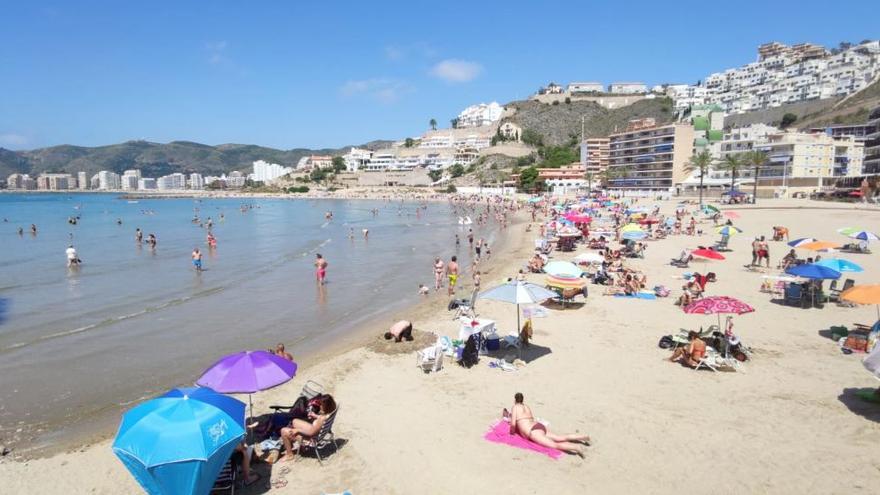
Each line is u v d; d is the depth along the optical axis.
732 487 9.99
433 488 10.21
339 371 16.69
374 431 12.59
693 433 12.03
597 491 9.95
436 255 46.59
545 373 15.95
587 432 12.26
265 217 107.44
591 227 60.81
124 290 31.67
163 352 19.91
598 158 169.38
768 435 11.86
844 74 198.25
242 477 10.49
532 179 160.50
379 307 26.89
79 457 12.13
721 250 39.66
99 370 18.00
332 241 59.22
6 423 14.02
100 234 70.31
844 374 15.18
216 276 36.50
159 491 8.69
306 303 27.98
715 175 121.88
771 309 22.36
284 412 12.90
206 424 9.14
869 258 33.94
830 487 9.91
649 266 33.78
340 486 10.42
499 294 17.02
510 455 11.30
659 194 118.44
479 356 17.59
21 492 10.70
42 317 25.17
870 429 11.99
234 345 20.72
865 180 82.38
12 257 47.47
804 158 106.94
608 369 16.14
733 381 14.93
